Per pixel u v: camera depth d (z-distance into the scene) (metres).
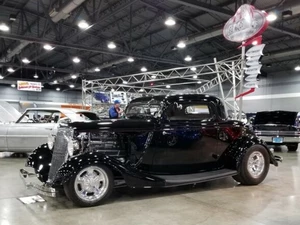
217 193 4.32
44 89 30.53
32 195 4.16
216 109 4.71
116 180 3.89
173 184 3.98
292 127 9.49
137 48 16.95
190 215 3.35
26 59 16.95
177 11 11.98
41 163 4.38
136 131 4.07
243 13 6.11
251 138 4.89
